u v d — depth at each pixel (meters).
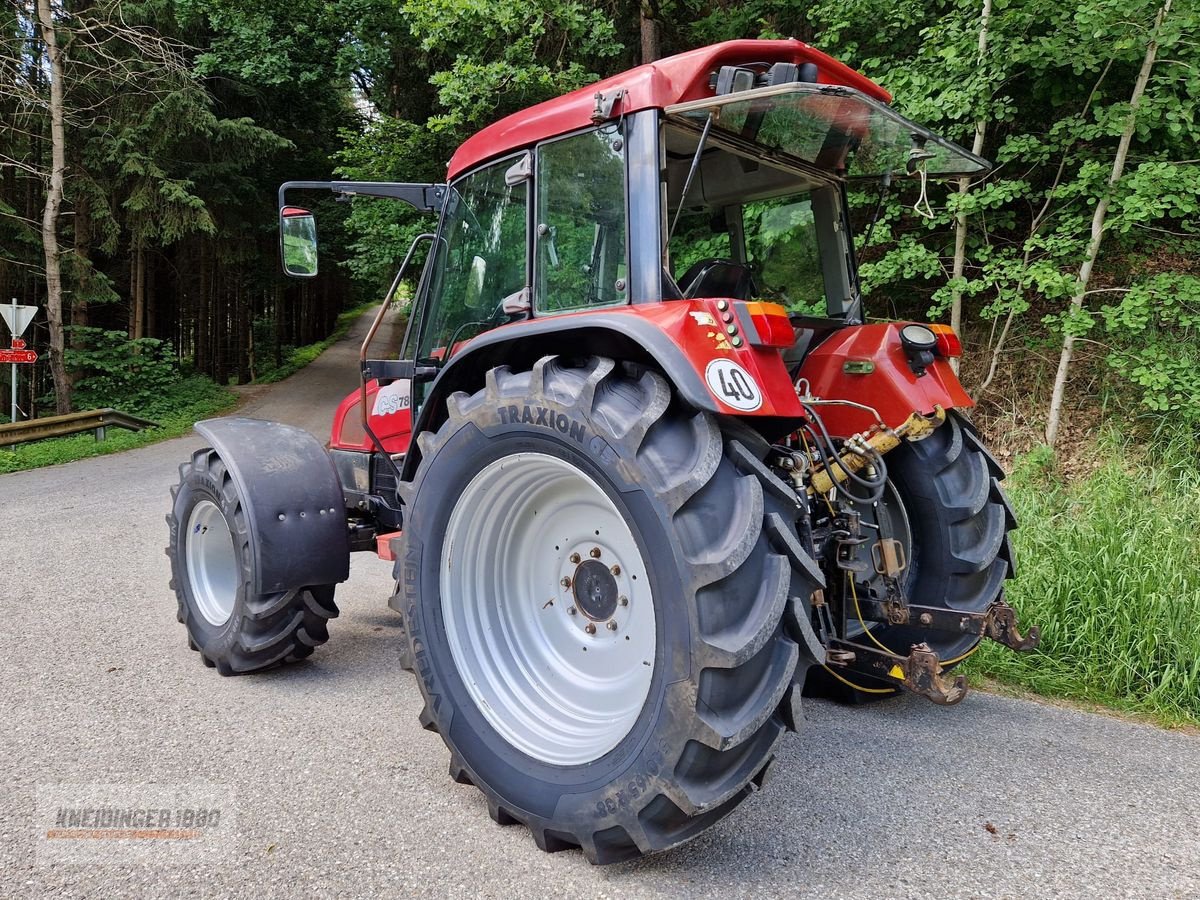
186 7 14.48
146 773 2.51
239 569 3.23
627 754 1.95
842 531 2.58
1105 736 2.99
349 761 2.63
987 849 2.16
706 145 2.60
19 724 2.87
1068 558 3.96
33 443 11.41
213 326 22.91
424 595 2.44
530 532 2.54
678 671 1.83
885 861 2.10
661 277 2.26
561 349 2.37
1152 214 5.02
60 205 15.01
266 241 20.77
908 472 3.05
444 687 2.39
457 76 9.74
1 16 13.59
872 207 5.10
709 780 1.87
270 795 2.39
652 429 1.98
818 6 7.39
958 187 6.02
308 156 18.73
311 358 28.09
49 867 2.00
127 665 3.50
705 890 1.95
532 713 2.35
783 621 1.91
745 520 1.86
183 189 14.71
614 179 2.38
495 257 2.90
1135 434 5.58
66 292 14.64
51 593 4.58
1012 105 6.23
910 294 7.19
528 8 9.52
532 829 2.13
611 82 2.40
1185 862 2.11
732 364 2.00
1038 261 5.51
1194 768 2.71
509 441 2.24
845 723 3.09
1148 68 5.17
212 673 3.43
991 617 2.72
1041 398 6.21
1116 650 3.52
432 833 2.21
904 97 6.07
